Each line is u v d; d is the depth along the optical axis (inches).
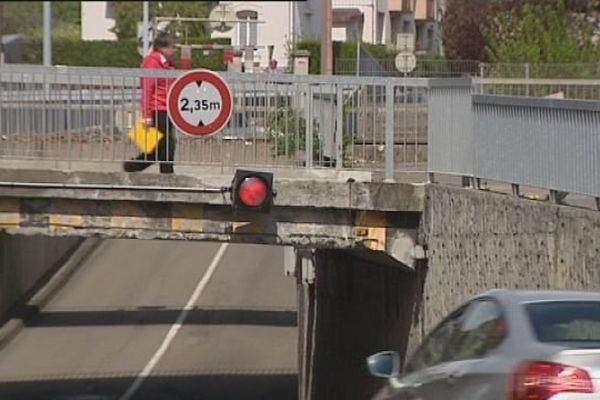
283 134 2052.2
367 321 2488.9
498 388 916.6
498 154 1729.8
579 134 1494.8
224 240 2068.2
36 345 3816.4
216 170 2050.9
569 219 1444.4
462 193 1808.6
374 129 2052.2
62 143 2048.5
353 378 2593.5
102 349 3747.5
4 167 2041.1
